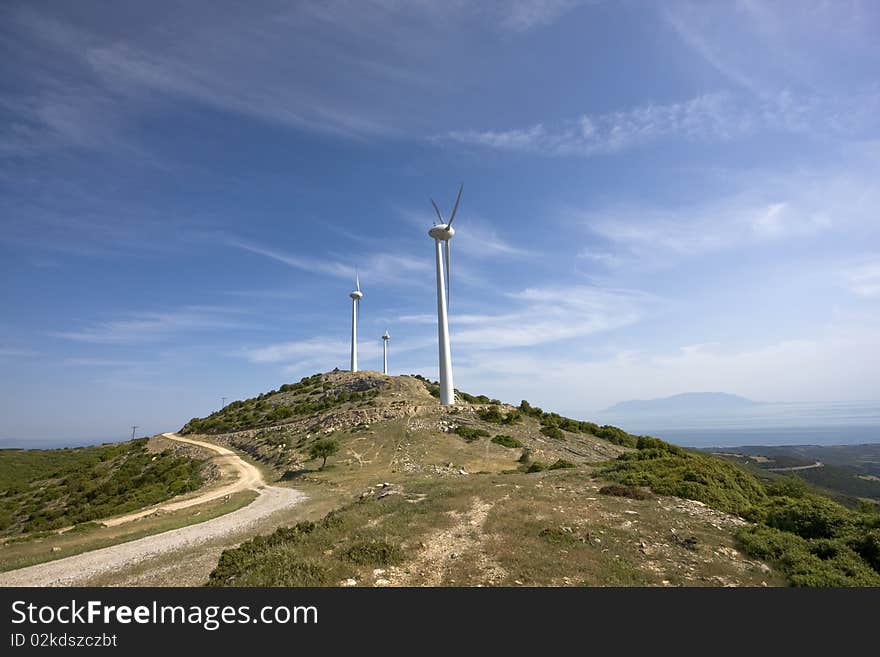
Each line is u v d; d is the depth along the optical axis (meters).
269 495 49.81
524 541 18.95
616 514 23.41
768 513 23.61
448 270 91.62
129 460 98.31
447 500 28.88
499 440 69.00
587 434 83.62
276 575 15.47
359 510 27.41
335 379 146.50
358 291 150.88
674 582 15.04
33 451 132.88
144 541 31.48
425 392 111.19
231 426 120.06
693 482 30.19
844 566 16.31
